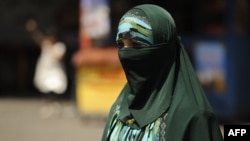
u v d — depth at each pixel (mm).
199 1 20359
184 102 4906
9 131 19844
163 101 4957
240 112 19375
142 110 5062
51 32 23594
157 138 4910
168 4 21000
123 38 5137
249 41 19438
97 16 19953
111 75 20297
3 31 29531
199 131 4871
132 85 5125
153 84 5062
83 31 20266
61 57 23656
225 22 19219
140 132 5027
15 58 30172
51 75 23531
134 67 5086
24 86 30469
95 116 20750
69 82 28156
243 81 19359
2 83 30266
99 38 20062
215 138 4973
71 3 28625
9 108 24984
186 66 5090
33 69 30484
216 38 19562
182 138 4844
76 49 28469
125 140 5160
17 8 29141
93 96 20672
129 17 5129
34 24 28469
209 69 19906
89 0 19922
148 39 5020
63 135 18969
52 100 23812
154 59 5023
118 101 5582
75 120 21797
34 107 25219
